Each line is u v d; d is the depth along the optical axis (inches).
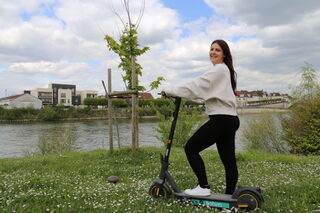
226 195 128.0
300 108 463.8
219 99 119.3
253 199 117.2
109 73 290.7
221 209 122.5
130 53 289.3
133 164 254.7
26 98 3238.2
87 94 4559.5
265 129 497.4
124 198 140.9
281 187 156.6
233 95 124.3
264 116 512.7
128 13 290.2
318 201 132.8
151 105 454.3
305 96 524.7
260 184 168.1
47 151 510.3
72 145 576.1
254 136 504.4
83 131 1175.6
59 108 2362.2
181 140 419.8
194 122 426.0
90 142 792.3
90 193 149.4
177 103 134.3
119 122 1678.2
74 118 2327.8
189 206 124.3
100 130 1206.9
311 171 206.8
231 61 129.2
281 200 133.6
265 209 121.0
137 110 302.0
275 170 216.7
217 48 128.0
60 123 1798.7
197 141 125.8
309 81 524.4
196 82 123.0
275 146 497.7
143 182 177.2
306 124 447.8
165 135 430.0
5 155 642.8
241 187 121.3
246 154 300.7
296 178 184.2
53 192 151.2
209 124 122.8
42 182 173.3
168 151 136.9
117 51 293.9
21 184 167.5
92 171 224.8
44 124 1707.7
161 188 135.8
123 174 213.6
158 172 213.3
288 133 463.5
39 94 3959.2
